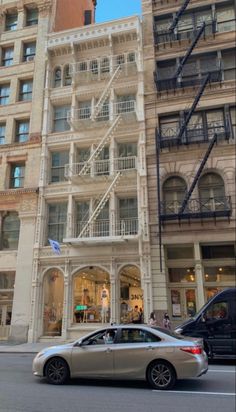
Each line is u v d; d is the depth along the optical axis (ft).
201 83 77.82
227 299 44.78
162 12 87.92
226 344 42.63
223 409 21.71
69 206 78.59
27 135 90.53
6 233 83.05
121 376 28.55
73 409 21.62
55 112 90.43
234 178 69.51
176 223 69.72
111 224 73.92
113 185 74.38
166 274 69.00
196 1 84.84
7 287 79.15
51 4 100.48
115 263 71.61
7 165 87.35
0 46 101.14
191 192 67.26
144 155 76.59
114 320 68.03
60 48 92.22
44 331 73.67
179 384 29.43
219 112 76.02
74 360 29.66
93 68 89.35
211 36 80.84
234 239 66.08
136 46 87.40
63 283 75.41
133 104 82.99
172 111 78.28
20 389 27.37
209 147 69.00
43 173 82.33
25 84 95.91
